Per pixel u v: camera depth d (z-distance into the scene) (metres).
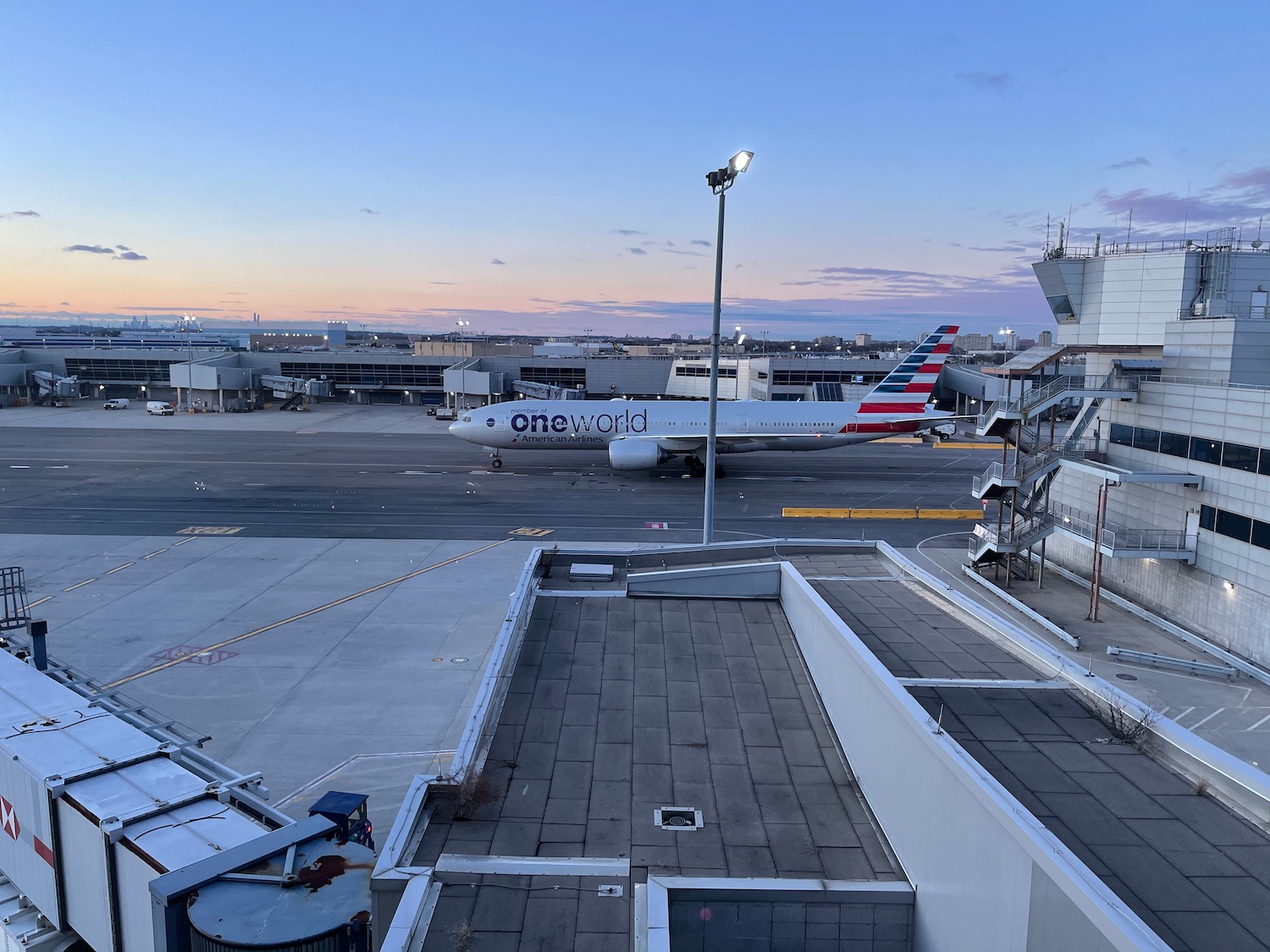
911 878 11.78
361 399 140.12
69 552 44.72
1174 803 10.32
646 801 13.95
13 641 21.06
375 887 10.79
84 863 13.59
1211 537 33.66
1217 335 34.66
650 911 10.34
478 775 14.13
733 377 126.19
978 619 18.34
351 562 43.12
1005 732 12.30
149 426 102.38
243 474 69.69
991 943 9.29
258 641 31.83
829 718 16.95
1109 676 30.50
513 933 10.05
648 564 26.09
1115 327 45.19
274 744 24.05
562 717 16.84
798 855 12.61
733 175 26.33
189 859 12.16
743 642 20.64
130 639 32.03
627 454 65.62
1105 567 40.28
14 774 14.91
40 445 84.44
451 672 29.19
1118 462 39.78
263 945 9.69
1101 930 7.36
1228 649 32.69
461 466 75.06
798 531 51.38
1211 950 7.76
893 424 69.31
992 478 39.88
